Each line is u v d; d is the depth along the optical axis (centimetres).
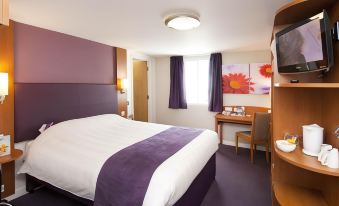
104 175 165
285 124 159
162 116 523
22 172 219
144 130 286
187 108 491
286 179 168
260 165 337
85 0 180
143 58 470
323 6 130
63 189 193
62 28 263
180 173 165
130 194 150
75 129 255
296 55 137
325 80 145
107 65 366
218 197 242
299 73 148
